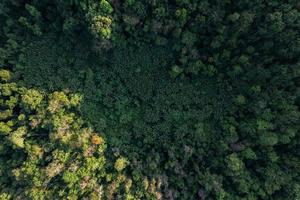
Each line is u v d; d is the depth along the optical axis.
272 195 31.89
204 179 32.69
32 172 31.02
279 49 30.80
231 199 31.88
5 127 32.47
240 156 32.75
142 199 32.12
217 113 35.09
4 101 33.69
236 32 30.97
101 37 31.36
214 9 30.41
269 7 28.92
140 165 33.69
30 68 34.88
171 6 30.94
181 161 34.44
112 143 34.47
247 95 34.03
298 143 31.58
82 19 31.55
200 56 34.38
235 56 33.41
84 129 33.59
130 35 34.31
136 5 30.61
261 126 31.45
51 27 35.22
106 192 31.95
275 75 31.56
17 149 32.88
